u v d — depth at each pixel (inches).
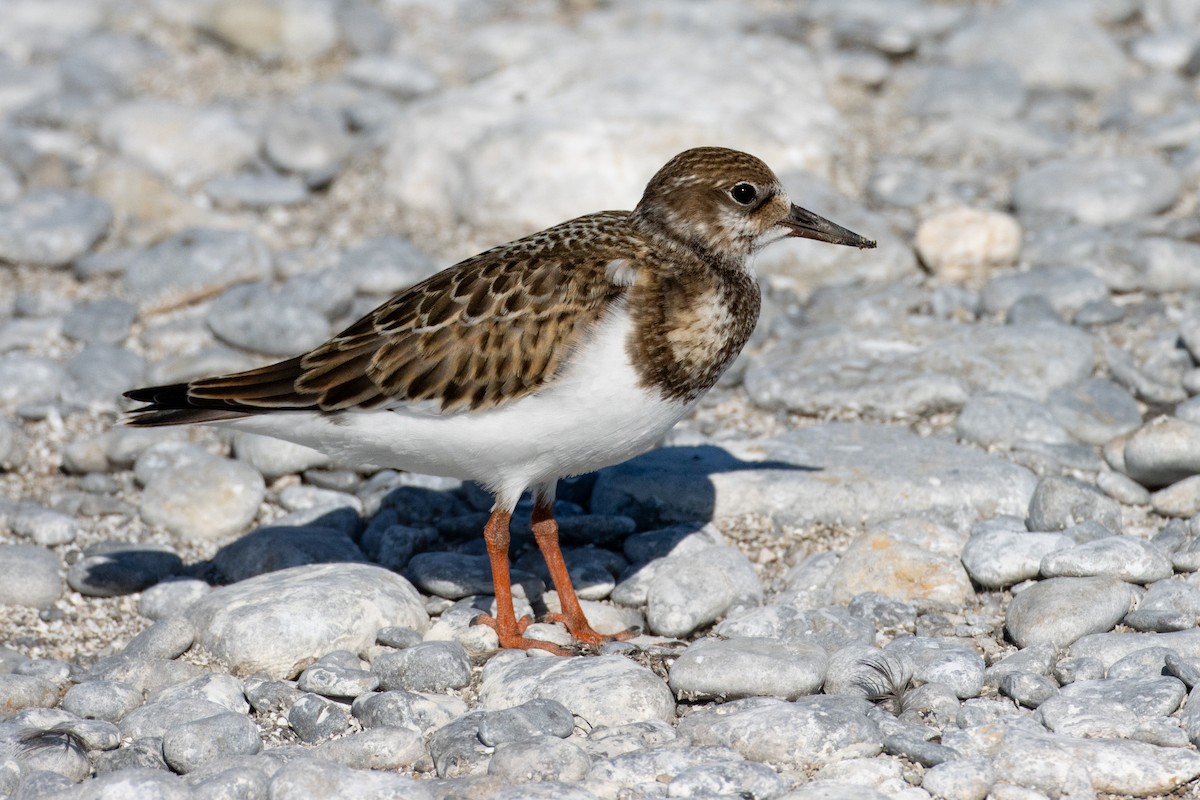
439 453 384.2
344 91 782.5
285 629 384.5
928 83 778.2
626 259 375.9
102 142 738.8
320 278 598.9
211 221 672.4
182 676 379.9
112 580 435.5
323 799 310.5
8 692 365.7
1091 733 331.3
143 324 605.3
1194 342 526.9
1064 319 575.5
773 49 755.4
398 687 372.8
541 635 401.4
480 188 662.5
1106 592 382.9
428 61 818.8
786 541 450.9
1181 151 704.4
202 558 459.5
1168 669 351.9
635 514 465.1
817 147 682.2
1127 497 454.3
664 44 742.5
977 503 451.5
